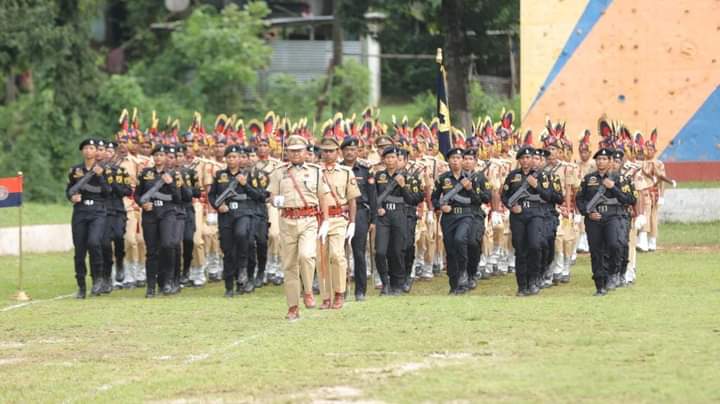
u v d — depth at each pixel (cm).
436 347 1877
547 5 3975
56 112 5594
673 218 4144
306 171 2255
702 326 2019
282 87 6612
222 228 2820
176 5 6831
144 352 1952
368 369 1719
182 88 6400
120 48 7088
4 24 5200
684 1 3938
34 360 1916
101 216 2811
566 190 2955
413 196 2727
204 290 3003
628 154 3350
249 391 1611
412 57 6856
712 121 3966
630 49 3962
